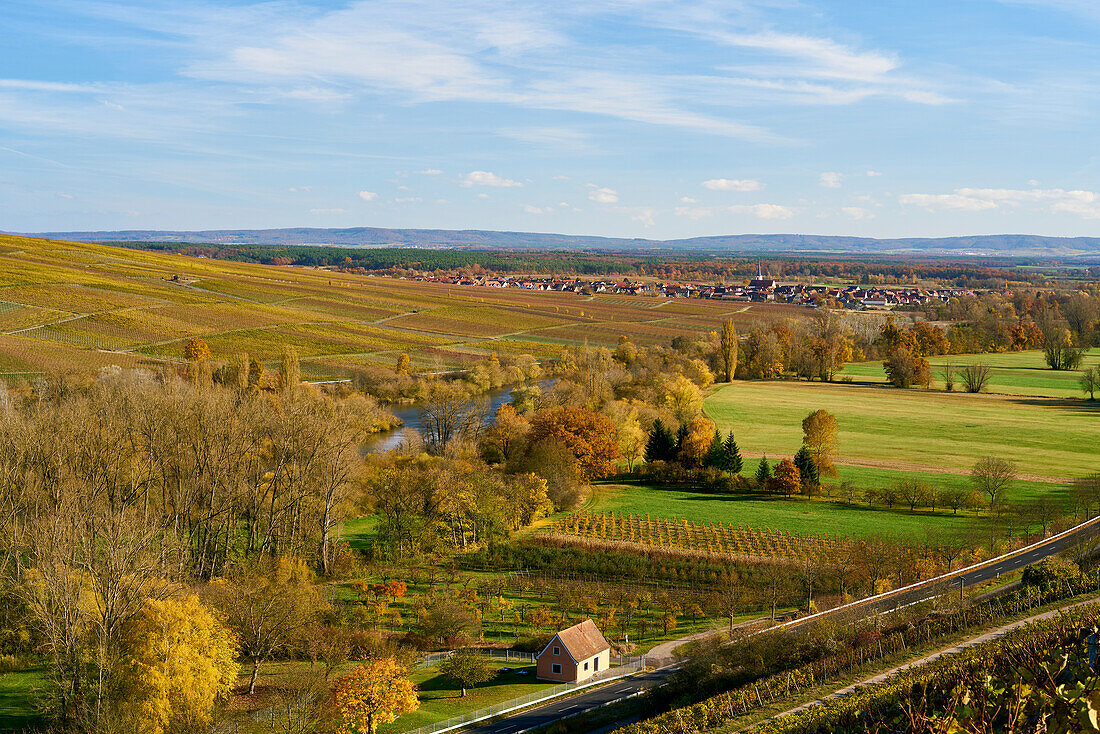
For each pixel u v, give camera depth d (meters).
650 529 106.25
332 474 94.88
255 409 102.75
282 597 71.56
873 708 43.41
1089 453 141.62
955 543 92.88
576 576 92.75
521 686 67.12
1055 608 65.12
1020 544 92.62
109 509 76.44
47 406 104.81
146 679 55.00
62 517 69.06
